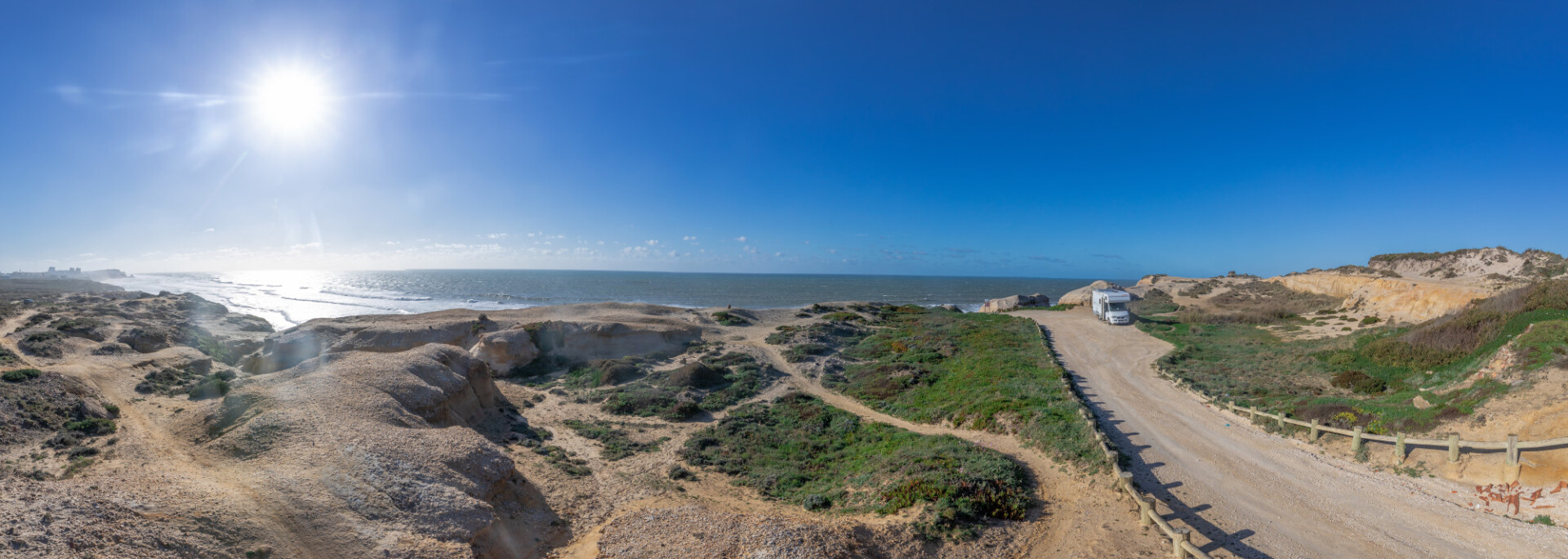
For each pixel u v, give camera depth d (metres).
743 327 56.22
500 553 13.91
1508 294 31.17
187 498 12.40
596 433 25.33
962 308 99.69
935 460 18.50
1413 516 14.07
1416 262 70.19
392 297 121.56
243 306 99.38
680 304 116.12
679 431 26.48
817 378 37.19
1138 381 30.39
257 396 20.28
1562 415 14.96
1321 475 16.80
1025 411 23.70
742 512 17.38
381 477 14.73
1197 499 15.68
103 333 36.38
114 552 9.90
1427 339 27.53
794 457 22.83
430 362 26.06
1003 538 13.93
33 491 11.08
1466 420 16.83
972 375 32.72
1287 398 24.39
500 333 40.94
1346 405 20.78
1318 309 56.34
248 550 11.30
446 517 13.66
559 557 14.23
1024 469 18.31
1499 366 20.11
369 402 20.45
